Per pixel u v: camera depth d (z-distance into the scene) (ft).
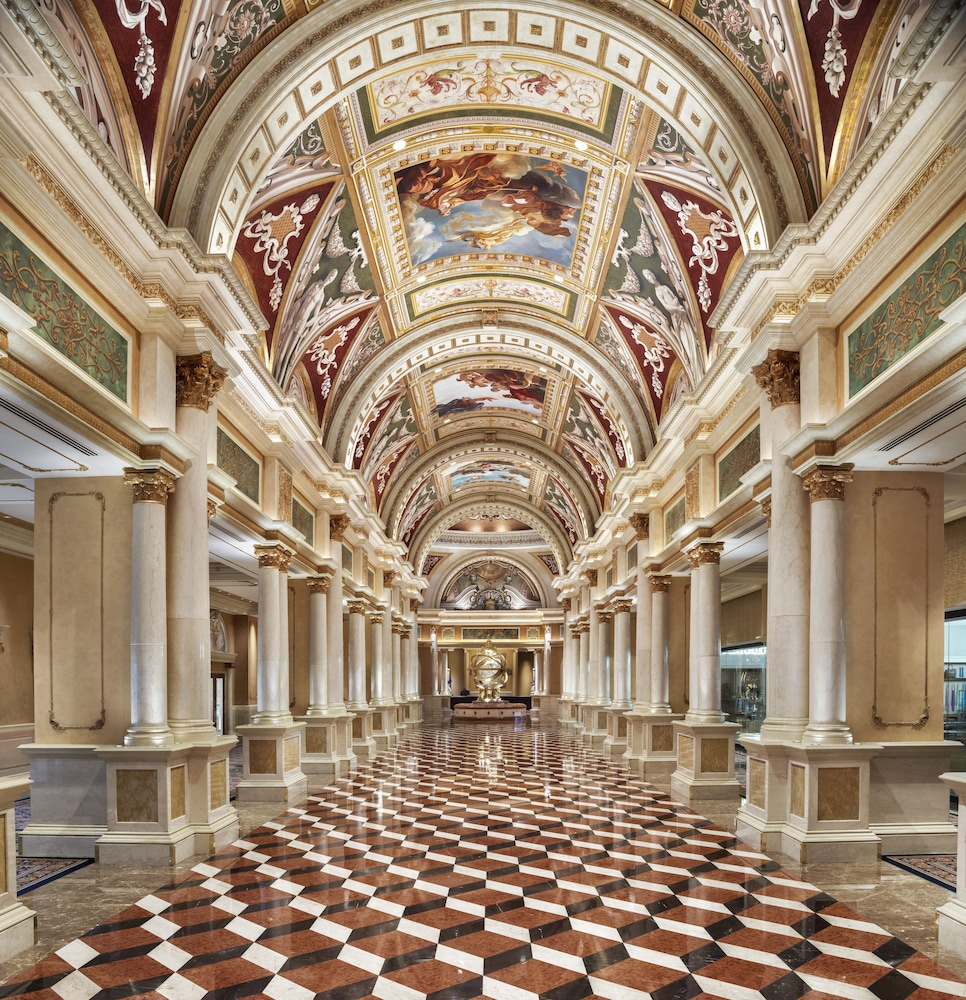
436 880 25.31
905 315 23.66
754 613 73.51
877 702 27.99
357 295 51.21
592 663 88.53
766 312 30.55
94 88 24.64
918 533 28.60
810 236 27.35
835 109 27.20
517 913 21.77
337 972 17.56
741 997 15.98
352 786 48.29
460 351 66.95
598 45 33.04
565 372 68.18
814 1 25.27
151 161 27.61
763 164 29.86
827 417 28.09
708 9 28.89
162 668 27.73
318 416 57.31
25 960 18.30
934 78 17.75
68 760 27.94
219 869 26.48
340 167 39.24
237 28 28.07
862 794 26.61
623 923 20.79
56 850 27.45
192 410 29.84
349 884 24.79
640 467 57.47
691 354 46.47
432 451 91.40
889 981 16.67
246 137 29.78
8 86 18.51
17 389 20.51
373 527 75.72
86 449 25.53
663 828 33.86
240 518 39.34
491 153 42.68
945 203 21.47
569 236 49.73
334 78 32.78
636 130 37.09
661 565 56.18
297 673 55.47
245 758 42.73
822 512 27.81
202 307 29.48
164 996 16.30
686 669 56.85
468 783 49.49
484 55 35.14
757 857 27.50
